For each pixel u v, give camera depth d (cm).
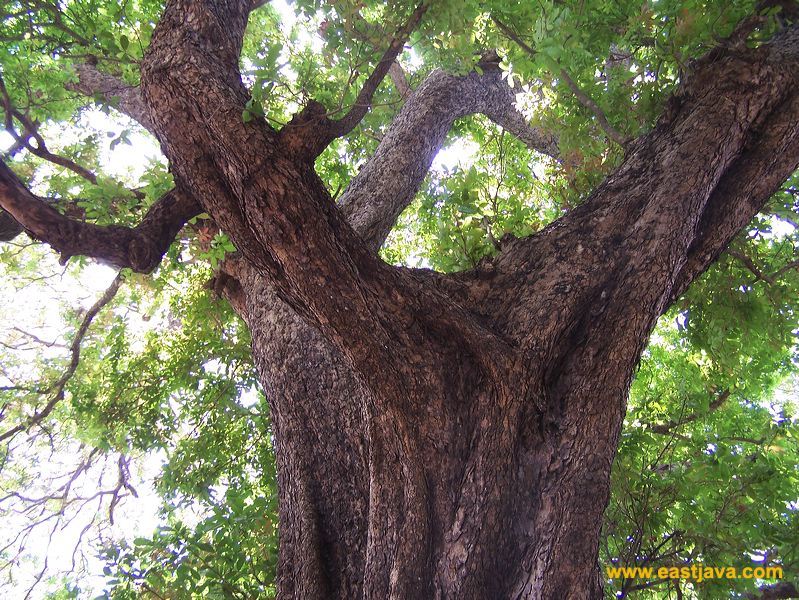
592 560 212
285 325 348
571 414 236
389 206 435
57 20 410
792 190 466
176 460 639
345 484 282
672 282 265
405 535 226
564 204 506
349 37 298
